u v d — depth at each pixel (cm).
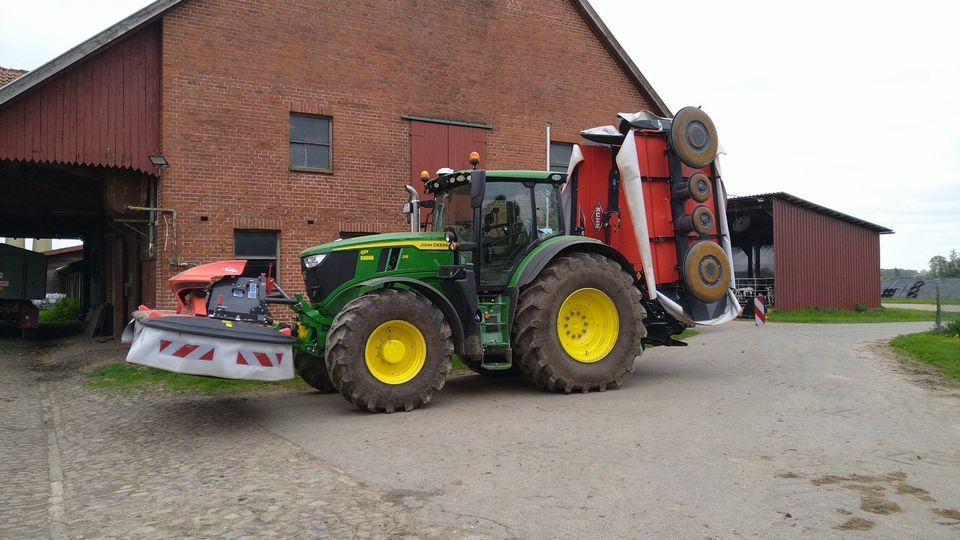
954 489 439
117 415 803
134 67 1261
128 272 1697
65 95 1217
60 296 4281
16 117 1188
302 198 1357
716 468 495
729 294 980
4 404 902
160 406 845
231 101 1299
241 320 748
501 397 824
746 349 1226
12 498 493
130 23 1221
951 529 374
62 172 1634
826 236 2322
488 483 478
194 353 657
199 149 1272
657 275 950
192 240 1262
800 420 646
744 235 2559
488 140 1562
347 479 500
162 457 597
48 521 439
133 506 461
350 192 1403
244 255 1324
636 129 948
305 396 897
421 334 762
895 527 378
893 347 1180
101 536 406
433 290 791
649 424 644
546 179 907
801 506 413
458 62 1527
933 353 1036
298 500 457
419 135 1477
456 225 893
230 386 978
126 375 1067
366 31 1424
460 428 655
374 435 638
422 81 1484
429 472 510
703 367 1024
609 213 979
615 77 1730
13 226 2347
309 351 811
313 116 1387
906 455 520
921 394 765
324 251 811
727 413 686
